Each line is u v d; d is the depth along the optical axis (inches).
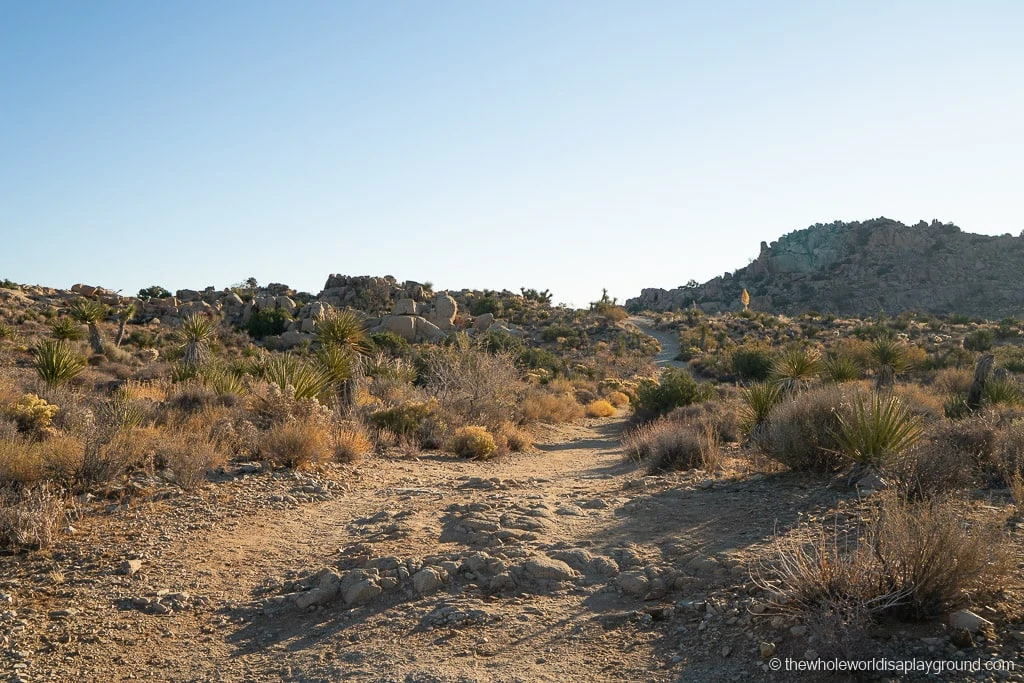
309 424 488.4
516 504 339.6
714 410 822.5
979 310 5438.0
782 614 189.3
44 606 230.5
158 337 2153.1
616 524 300.5
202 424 516.7
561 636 201.6
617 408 1451.8
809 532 256.1
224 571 265.9
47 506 291.1
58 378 713.0
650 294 6752.0
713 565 235.5
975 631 170.4
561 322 3181.6
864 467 329.7
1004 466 311.0
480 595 233.6
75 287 2901.1
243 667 197.5
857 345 1702.8
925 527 188.5
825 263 6456.7
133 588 246.2
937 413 636.7
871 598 181.9
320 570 257.3
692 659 181.5
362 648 202.1
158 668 197.5
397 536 294.7
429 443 636.7
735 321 3430.1
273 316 2603.3
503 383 923.4
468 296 3432.6
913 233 6382.9
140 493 349.4
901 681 157.1
